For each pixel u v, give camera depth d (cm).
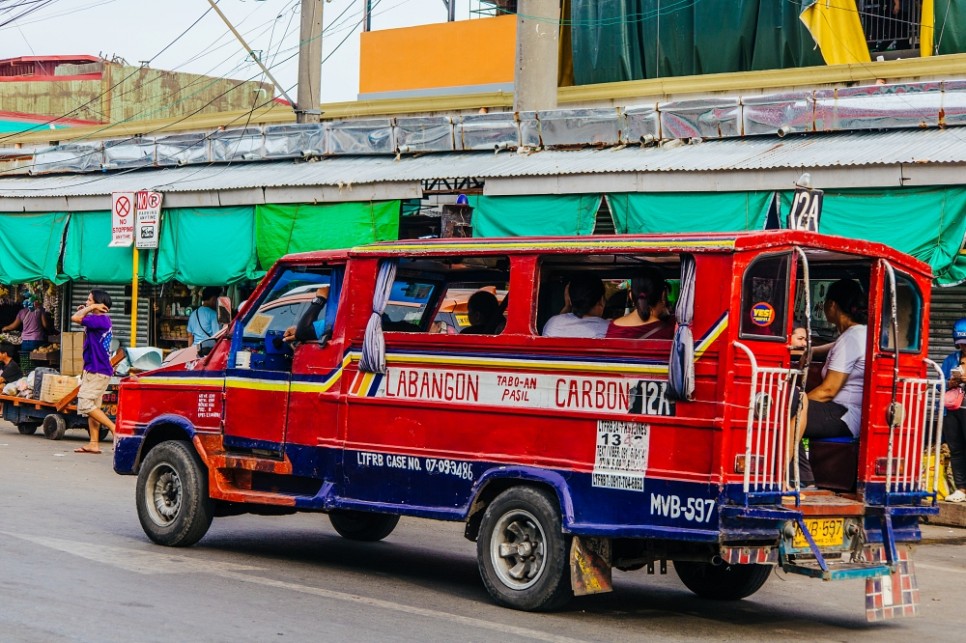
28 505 1116
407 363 830
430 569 934
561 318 784
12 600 716
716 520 679
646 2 1869
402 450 827
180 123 2364
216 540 1020
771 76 1631
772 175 1255
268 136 1888
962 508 1197
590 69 1923
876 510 764
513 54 2159
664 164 1349
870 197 1208
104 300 1566
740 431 690
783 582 955
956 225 1162
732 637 731
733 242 687
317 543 1035
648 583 924
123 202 1805
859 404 784
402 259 846
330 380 873
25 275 1978
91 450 1587
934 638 759
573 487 739
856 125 1359
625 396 721
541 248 770
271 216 1669
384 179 1557
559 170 1412
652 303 764
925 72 1488
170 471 961
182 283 1934
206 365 955
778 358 714
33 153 2228
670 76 1852
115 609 707
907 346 799
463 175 1493
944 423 1222
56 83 4084
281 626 689
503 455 775
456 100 1952
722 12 1788
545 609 758
